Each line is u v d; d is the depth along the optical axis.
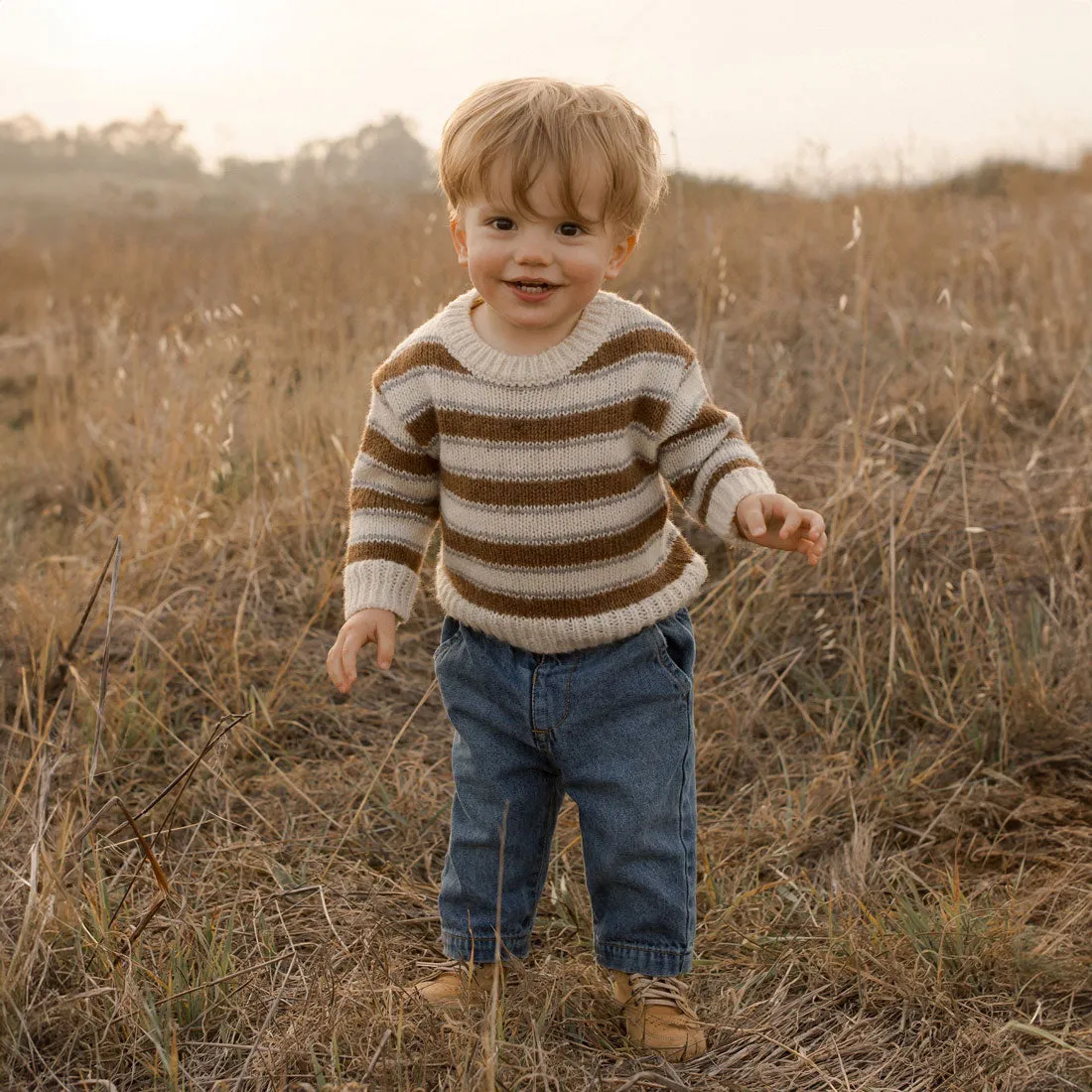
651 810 1.96
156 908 2.05
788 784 2.83
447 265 5.66
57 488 4.84
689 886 2.02
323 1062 1.89
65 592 3.49
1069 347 5.05
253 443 4.37
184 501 3.94
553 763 2.06
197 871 2.50
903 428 4.48
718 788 2.94
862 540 3.58
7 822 2.54
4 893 2.30
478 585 1.98
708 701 3.17
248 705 3.12
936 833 2.69
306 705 3.19
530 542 1.92
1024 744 2.95
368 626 1.98
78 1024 1.94
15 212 10.57
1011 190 8.48
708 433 1.95
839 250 6.37
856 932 2.21
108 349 5.50
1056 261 5.79
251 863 2.53
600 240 1.83
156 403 5.06
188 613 3.48
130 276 7.67
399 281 5.95
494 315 1.94
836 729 3.00
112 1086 1.81
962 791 2.82
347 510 3.99
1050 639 3.24
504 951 2.07
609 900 2.02
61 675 3.11
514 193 1.76
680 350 1.96
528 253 1.78
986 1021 2.00
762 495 1.87
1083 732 2.95
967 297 5.49
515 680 1.97
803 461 4.09
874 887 2.45
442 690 2.08
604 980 2.12
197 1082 1.86
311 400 4.54
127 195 10.80
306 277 6.14
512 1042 1.91
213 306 6.40
